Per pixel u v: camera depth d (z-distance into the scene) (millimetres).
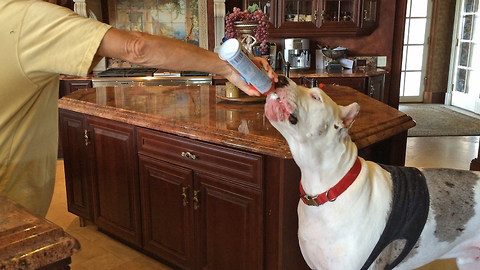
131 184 2430
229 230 1982
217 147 1917
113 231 2648
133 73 4332
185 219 2168
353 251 1318
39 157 1216
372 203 1354
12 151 1117
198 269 2180
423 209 1385
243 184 1862
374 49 5199
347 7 4758
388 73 5172
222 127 1923
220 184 1957
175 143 2102
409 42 7086
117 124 2404
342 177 1340
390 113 2180
